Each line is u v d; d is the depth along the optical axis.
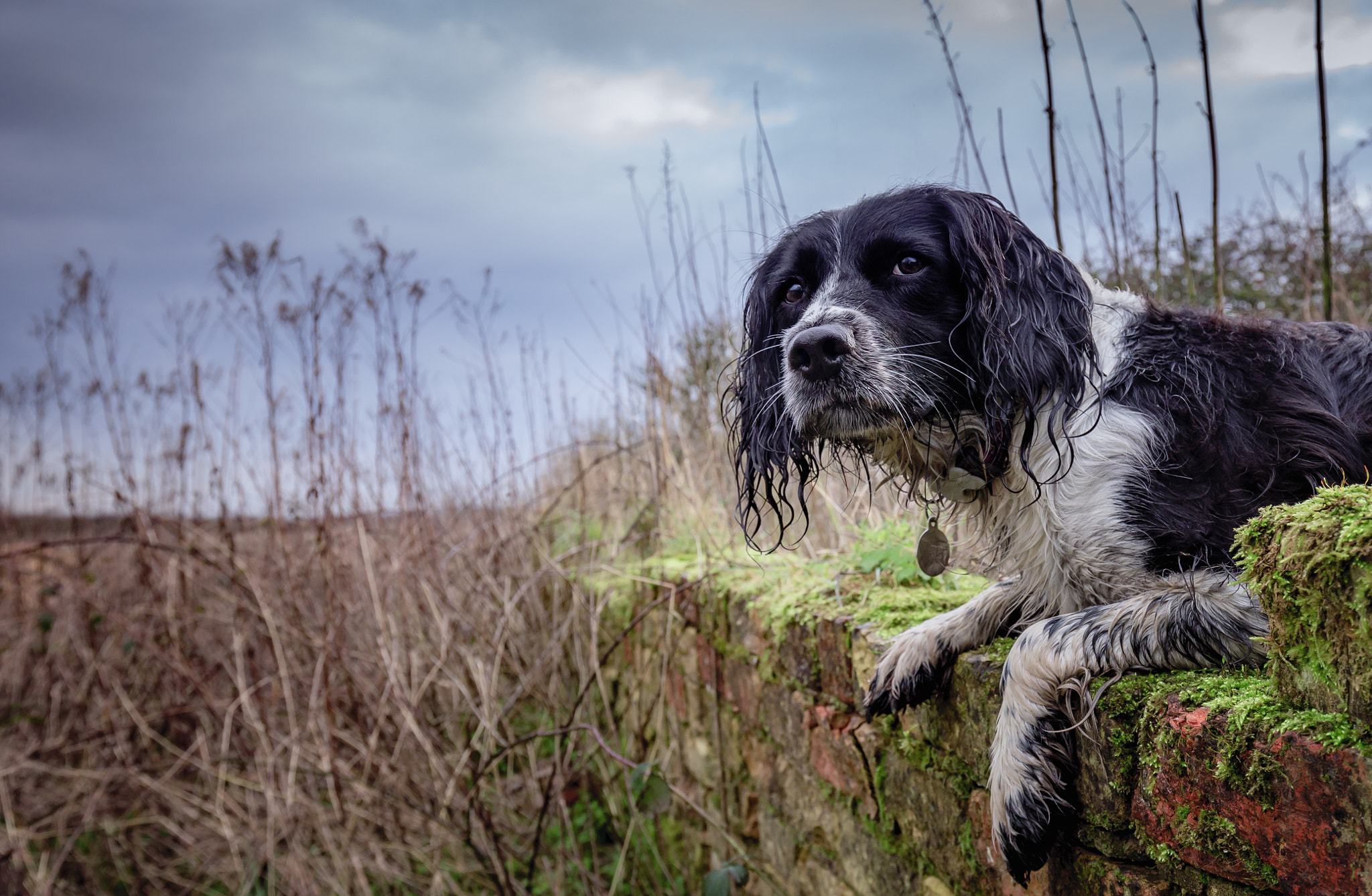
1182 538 1.53
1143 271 3.06
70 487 5.71
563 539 5.02
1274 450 1.56
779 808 2.78
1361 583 0.86
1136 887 1.26
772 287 2.21
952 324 1.89
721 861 3.30
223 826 4.04
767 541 3.52
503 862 3.77
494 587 4.36
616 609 4.53
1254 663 1.35
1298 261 3.75
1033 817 1.41
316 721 4.03
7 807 4.46
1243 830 1.04
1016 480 1.78
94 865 4.57
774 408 2.20
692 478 4.14
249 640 4.67
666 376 4.34
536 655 4.50
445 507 5.11
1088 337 1.75
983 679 1.62
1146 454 1.60
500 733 4.32
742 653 3.01
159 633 5.15
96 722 4.97
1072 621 1.47
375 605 3.97
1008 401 1.78
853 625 2.19
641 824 3.65
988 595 1.83
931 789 1.86
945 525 2.18
